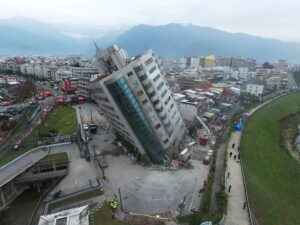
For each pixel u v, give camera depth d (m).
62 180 77.81
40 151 94.00
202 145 105.88
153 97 86.62
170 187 73.69
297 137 148.50
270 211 65.69
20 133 112.81
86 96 185.00
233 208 62.41
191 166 86.38
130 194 70.00
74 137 107.31
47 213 62.41
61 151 96.56
